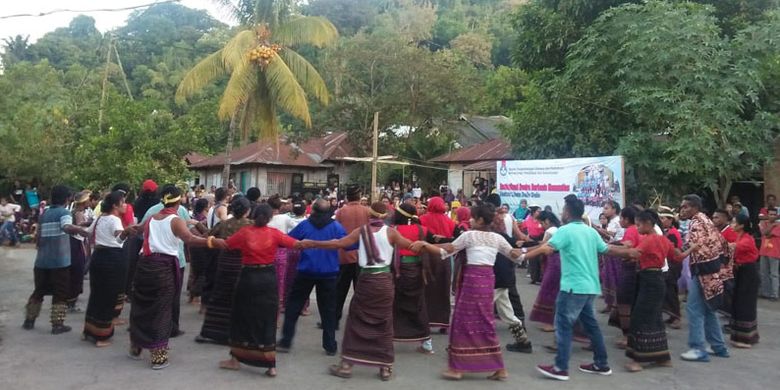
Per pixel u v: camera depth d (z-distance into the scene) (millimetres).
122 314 8438
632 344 6301
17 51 54156
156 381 5520
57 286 7219
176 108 41281
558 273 7734
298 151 28406
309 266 6430
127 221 7973
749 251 7316
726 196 13219
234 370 5898
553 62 17562
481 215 5844
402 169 27844
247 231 5738
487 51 51969
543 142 16234
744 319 7320
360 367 6164
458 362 5707
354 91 26891
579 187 13328
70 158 20391
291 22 19922
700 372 6207
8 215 18172
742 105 12688
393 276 6484
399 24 57281
